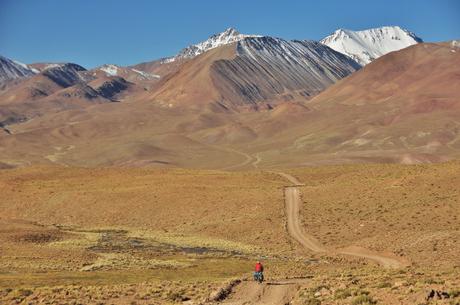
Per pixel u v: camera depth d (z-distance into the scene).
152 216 128.88
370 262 75.25
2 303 40.38
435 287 34.19
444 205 99.50
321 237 100.00
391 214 101.75
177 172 171.50
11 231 102.19
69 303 39.25
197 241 104.81
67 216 135.62
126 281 59.31
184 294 42.75
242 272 69.88
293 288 43.50
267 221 111.88
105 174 171.12
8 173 172.62
